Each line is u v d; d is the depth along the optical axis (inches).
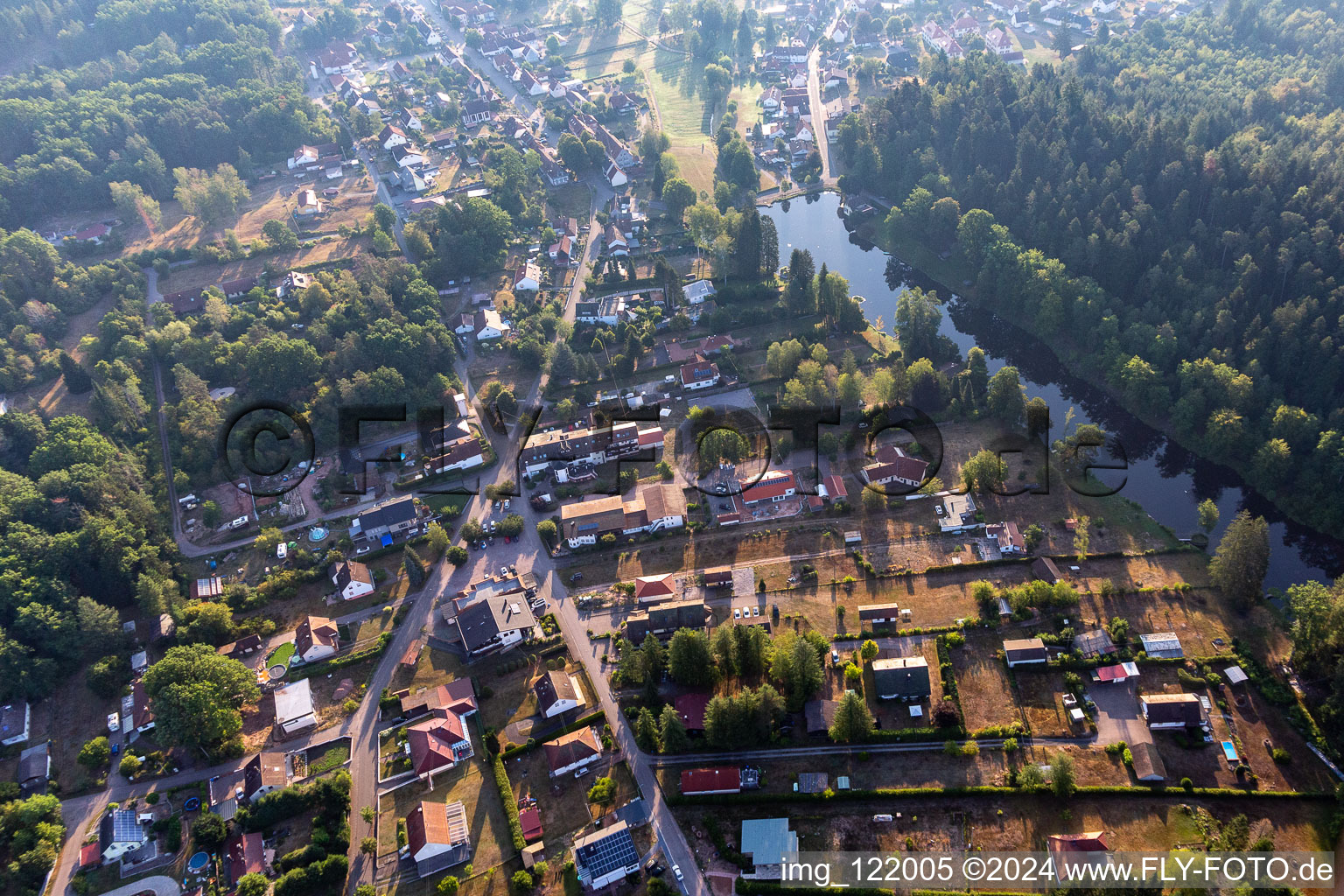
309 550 6058.1
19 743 4916.3
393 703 4950.8
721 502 6166.3
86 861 4298.7
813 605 5378.9
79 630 5344.5
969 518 5880.9
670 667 4758.9
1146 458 6560.0
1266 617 5073.8
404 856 4229.8
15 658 5078.7
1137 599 5255.9
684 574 5659.5
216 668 4817.9
